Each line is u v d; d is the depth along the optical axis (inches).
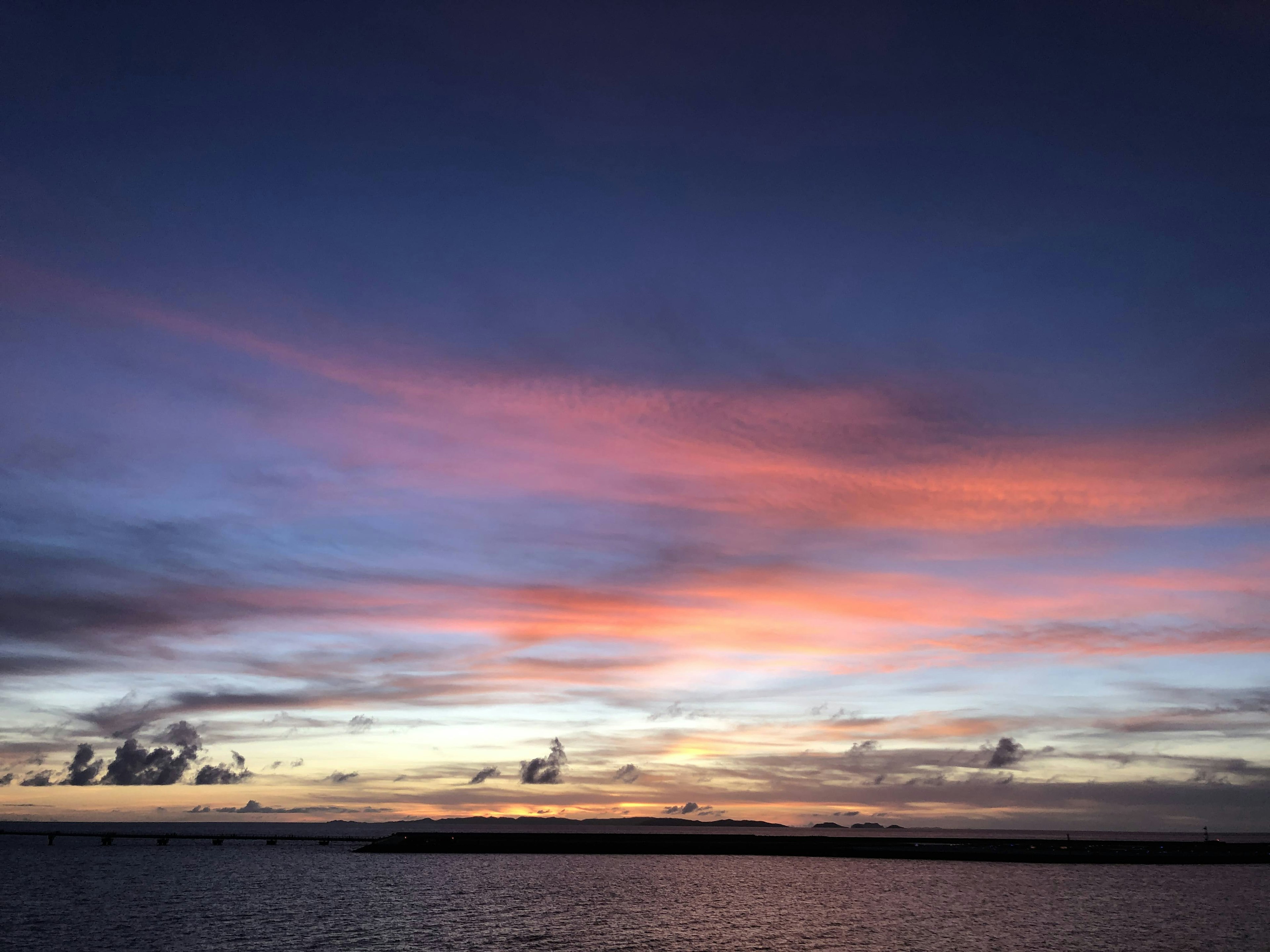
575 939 3250.5
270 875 5871.1
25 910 4097.0
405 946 3107.8
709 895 4667.8
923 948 3115.2
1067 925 3597.4
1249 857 7130.9
